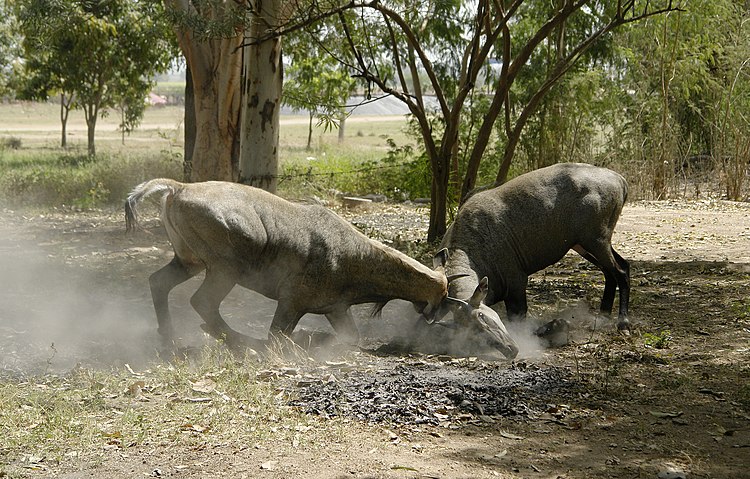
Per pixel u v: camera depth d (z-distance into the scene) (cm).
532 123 2238
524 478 520
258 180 1436
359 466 528
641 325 924
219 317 774
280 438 571
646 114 2372
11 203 2041
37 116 8394
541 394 684
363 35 1573
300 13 1338
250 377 695
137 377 698
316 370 728
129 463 523
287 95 1642
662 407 660
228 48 1736
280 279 782
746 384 715
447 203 1619
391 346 818
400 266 801
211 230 741
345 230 795
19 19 1942
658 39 2320
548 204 901
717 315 971
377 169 2403
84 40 2439
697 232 1678
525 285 909
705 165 2559
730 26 2384
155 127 6431
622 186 937
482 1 1371
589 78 2150
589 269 1306
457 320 795
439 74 2148
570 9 1334
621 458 556
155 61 3238
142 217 1891
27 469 509
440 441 581
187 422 595
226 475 508
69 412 601
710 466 544
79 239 1533
